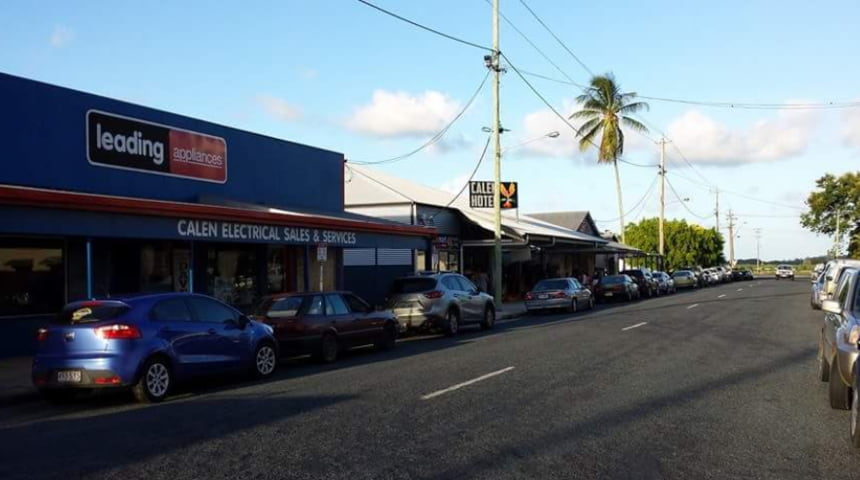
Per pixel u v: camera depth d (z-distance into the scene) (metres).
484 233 37.03
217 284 21.59
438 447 8.01
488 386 11.93
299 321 15.55
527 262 45.69
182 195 20.27
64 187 16.91
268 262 23.73
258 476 6.97
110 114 18.12
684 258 91.81
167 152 19.77
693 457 7.66
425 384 12.26
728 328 22.02
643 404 10.41
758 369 13.72
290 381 13.30
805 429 8.92
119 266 18.53
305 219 20.41
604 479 6.88
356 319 17.08
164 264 19.78
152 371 11.37
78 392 12.45
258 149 23.33
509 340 19.47
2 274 15.89
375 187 33.56
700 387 11.80
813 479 6.91
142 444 8.36
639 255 59.31
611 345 17.73
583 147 54.00
